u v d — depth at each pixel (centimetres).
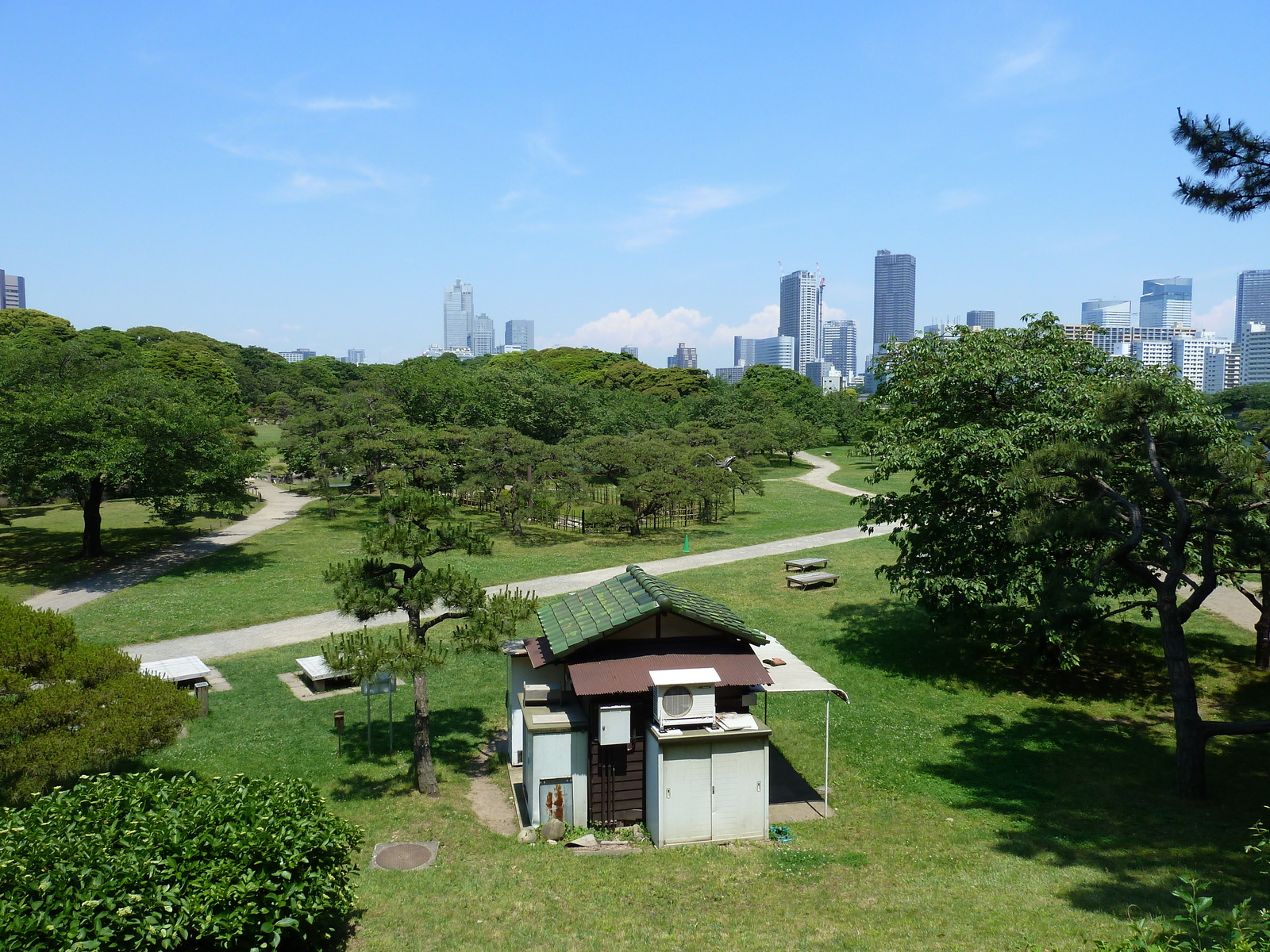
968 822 1716
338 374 13762
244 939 1045
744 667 1711
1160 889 1314
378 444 5966
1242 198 1427
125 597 3700
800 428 9819
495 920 1284
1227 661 2723
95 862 999
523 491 5372
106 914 945
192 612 3472
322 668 2614
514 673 2025
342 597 1866
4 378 4528
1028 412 2406
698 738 1619
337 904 1152
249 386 13025
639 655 1728
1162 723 2281
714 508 6084
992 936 1160
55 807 1118
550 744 1694
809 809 1820
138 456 3997
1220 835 1577
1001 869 1448
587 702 1714
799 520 6138
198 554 4716
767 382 12988
